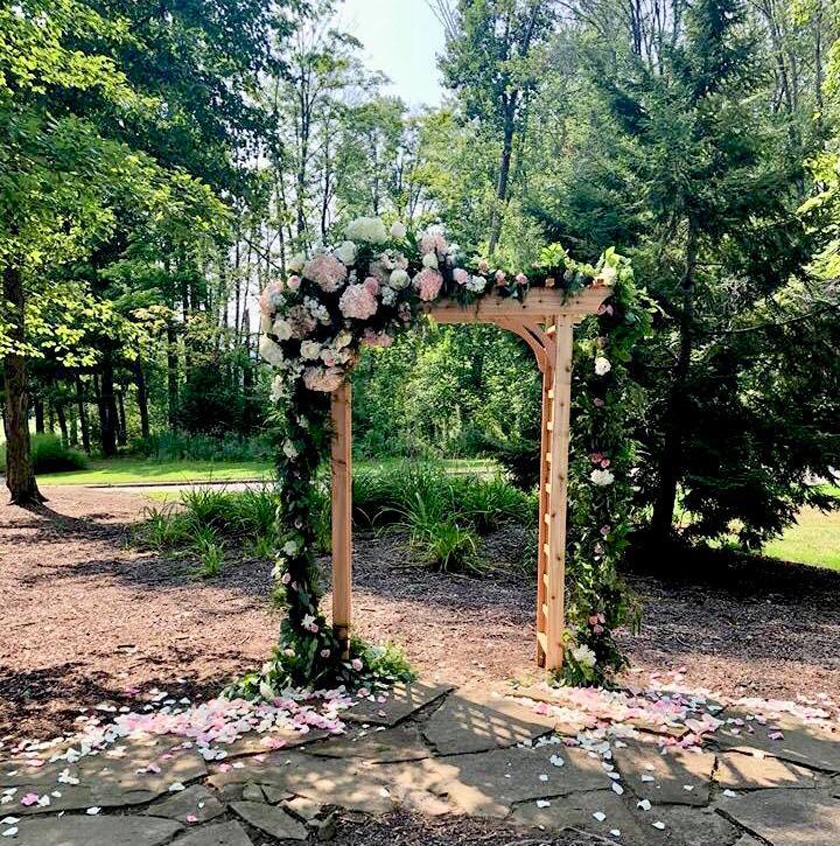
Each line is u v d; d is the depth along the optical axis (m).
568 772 2.78
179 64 11.16
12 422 10.27
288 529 3.72
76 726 3.34
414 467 8.45
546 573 4.11
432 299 3.59
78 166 5.25
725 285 6.57
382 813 2.48
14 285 8.09
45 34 5.99
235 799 2.56
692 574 6.54
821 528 9.35
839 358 6.18
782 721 3.35
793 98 16.20
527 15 20.70
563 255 3.67
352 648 3.89
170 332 20.67
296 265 3.54
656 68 8.54
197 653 4.39
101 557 7.06
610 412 3.78
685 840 2.34
